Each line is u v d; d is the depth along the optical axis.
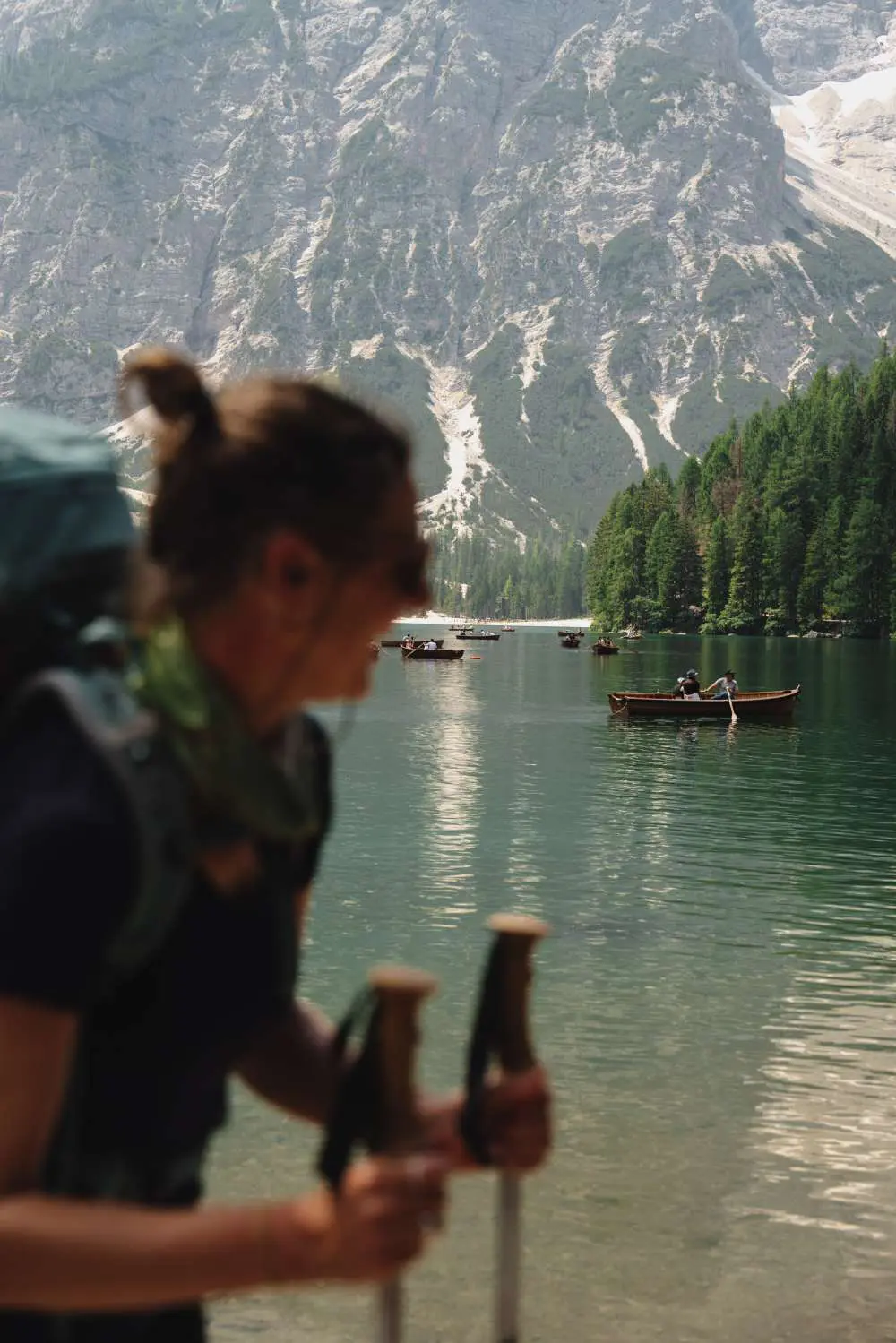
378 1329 1.68
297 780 1.83
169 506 1.65
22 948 1.47
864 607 162.00
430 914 15.30
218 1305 6.38
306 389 1.67
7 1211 1.48
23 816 1.49
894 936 14.14
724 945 13.70
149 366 1.62
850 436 173.25
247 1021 1.79
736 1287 6.57
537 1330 6.17
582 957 13.16
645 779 29.70
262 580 1.63
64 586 1.60
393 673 85.75
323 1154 1.54
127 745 1.53
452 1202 7.48
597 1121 8.73
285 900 1.80
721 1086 9.44
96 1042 1.68
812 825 22.52
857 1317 6.33
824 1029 10.82
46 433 1.64
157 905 1.56
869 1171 8.00
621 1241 7.03
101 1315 1.79
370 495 1.64
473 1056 1.86
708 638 170.38
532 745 38.22
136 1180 1.76
